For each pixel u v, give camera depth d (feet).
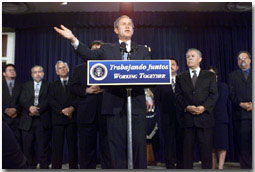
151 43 16.63
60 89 11.37
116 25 6.34
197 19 16.65
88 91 9.25
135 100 5.85
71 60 16.66
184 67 16.55
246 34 16.94
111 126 5.84
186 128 8.96
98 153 15.07
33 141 11.66
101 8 16.87
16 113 12.06
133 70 5.21
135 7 16.90
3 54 17.79
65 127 11.17
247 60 10.91
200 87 8.98
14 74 12.56
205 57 16.72
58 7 16.69
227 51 16.79
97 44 9.84
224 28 17.07
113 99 5.88
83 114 9.36
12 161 2.86
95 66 5.20
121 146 5.78
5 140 2.82
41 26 16.65
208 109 8.62
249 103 10.23
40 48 16.90
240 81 10.76
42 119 11.57
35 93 12.00
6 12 16.60
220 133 11.13
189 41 16.84
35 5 16.34
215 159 11.53
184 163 8.84
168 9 17.03
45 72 16.67
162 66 5.22
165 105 11.34
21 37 17.08
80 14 16.61
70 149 10.98
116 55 6.01
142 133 5.76
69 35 5.81
